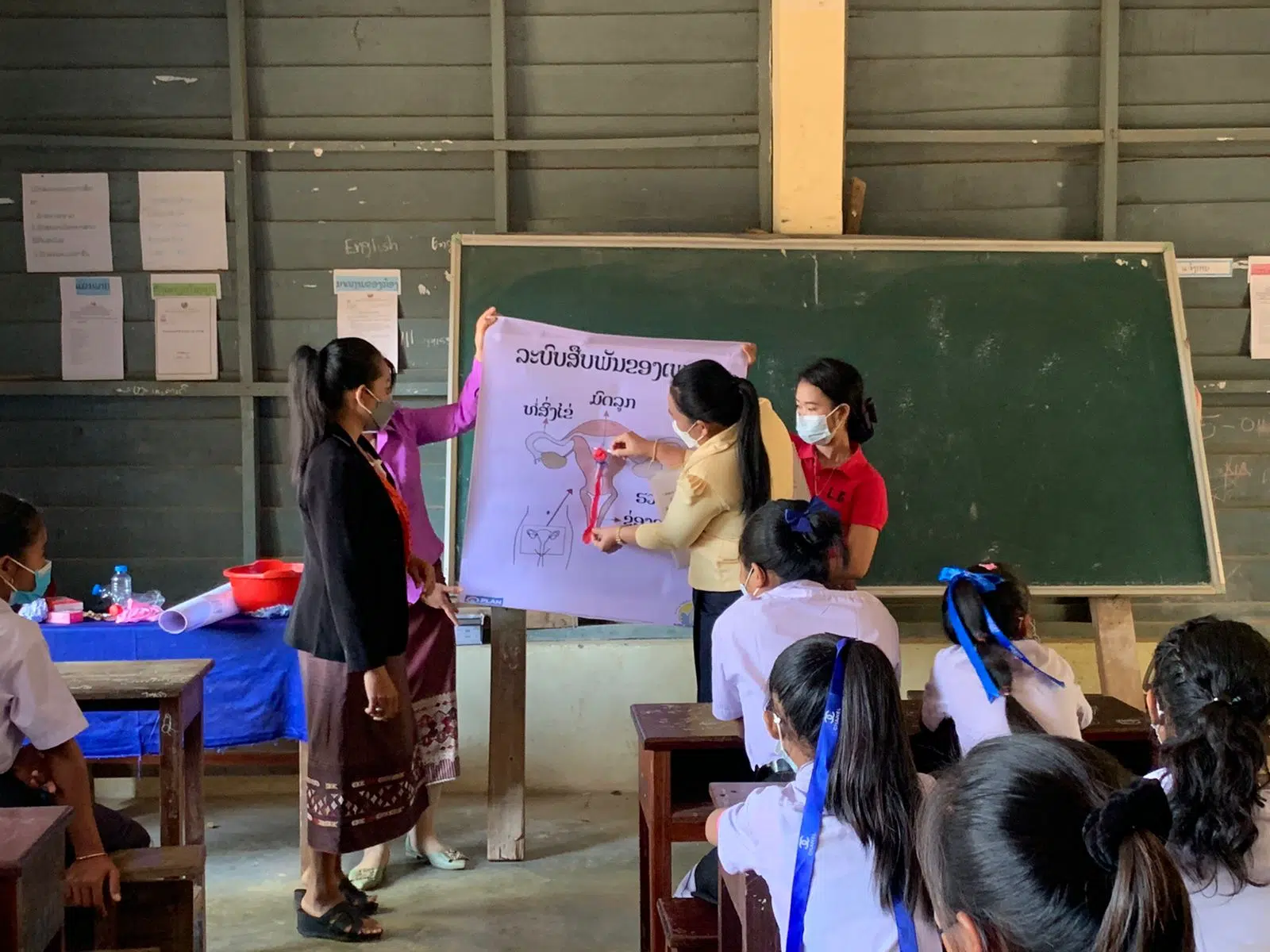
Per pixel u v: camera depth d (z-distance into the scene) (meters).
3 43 3.80
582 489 3.22
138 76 3.83
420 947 2.79
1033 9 3.92
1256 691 1.40
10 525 1.98
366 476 2.53
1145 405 3.74
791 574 2.13
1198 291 4.01
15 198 3.83
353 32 3.86
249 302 3.86
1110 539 3.71
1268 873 1.34
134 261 3.87
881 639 2.05
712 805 2.44
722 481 2.68
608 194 3.93
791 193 3.82
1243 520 4.05
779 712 1.58
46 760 1.99
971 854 0.82
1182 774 1.35
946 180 3.97
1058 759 0.85
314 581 2.62
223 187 3.86
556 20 3.88
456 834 3.57
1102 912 0.77
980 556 3.69
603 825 3.64
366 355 2.58
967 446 3.71
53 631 3.05
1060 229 3.99
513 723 3.36
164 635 3.05
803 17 3.77
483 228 3.92
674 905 2.17
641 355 3.24
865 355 3.70
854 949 1.42
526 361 3.22
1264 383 3.97
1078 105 3.96
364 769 2.64
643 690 3.92
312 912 2.82
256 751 3.80
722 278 3.68
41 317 3.86
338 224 3.91
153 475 3.93
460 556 3.23
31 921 1.45
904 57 3.93
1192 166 3.98
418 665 3.18
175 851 2.14
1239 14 3.94
